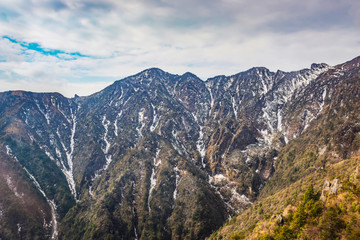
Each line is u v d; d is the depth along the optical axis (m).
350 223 59.34
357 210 60.75
